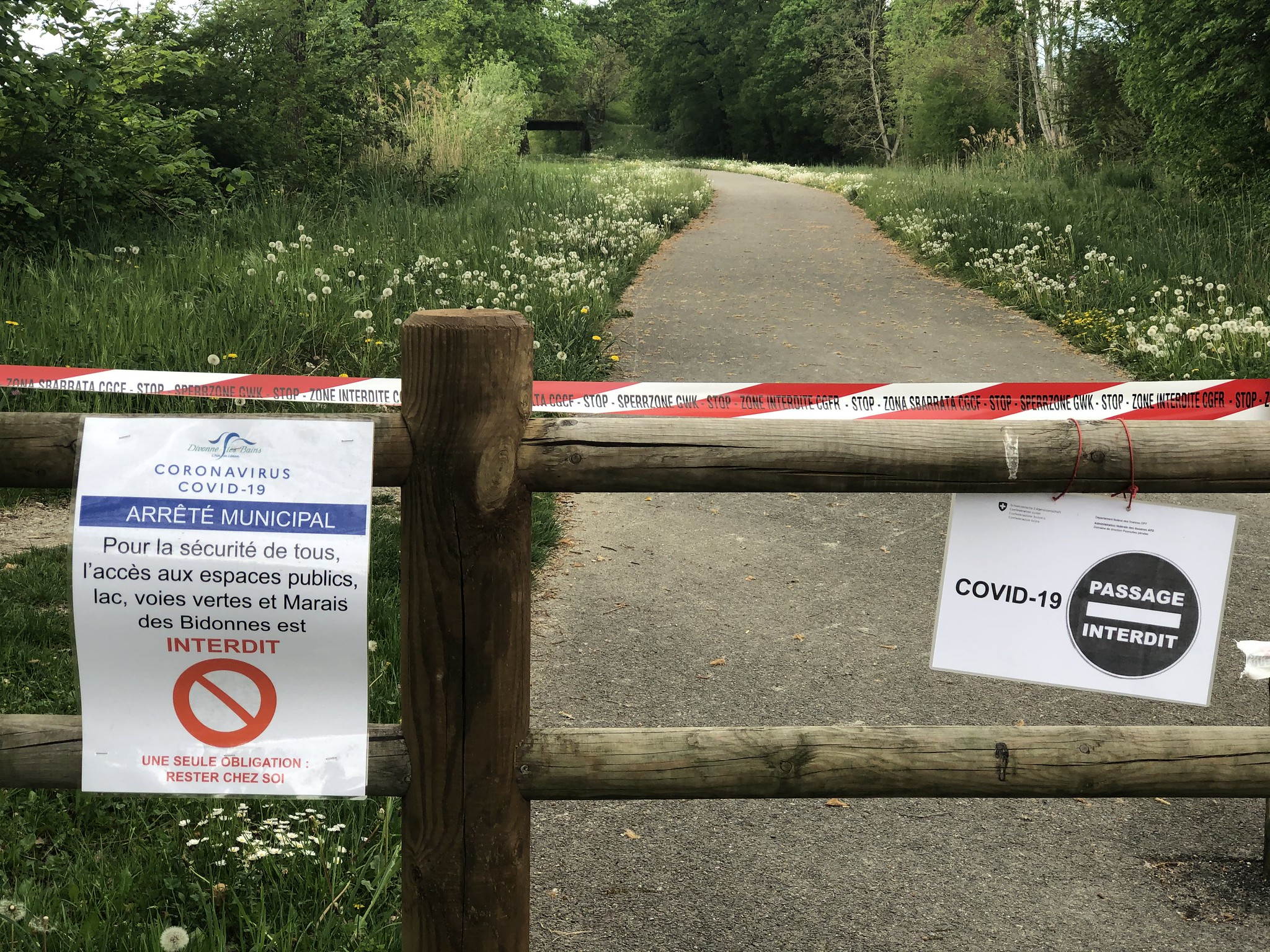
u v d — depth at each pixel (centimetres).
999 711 402
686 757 186
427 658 180
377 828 294
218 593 178
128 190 1262
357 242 1287
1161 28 1670
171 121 1343
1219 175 1722
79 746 182
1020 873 297
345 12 1988
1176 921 274
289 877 270
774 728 190
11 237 1094
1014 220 1692
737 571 551
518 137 2972
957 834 318
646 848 309
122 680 181
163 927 247
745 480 184
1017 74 3628
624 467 180
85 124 1205
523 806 187
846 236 2020
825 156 6419
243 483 177
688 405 294
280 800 300
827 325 1230
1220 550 197
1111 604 200
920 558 575
